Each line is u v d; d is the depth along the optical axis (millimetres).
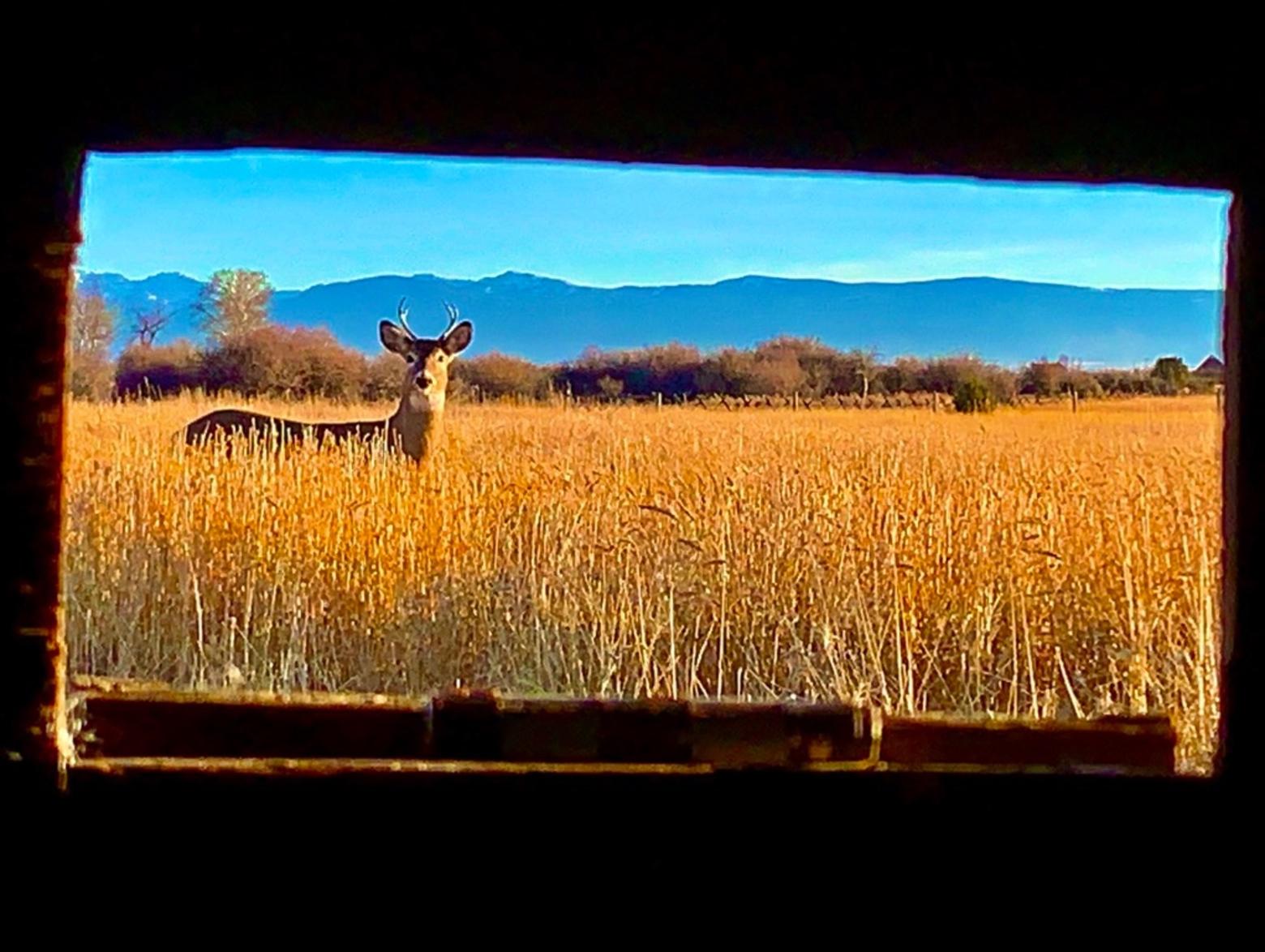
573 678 5754
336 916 1432
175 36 1371
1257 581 1452
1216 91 1458
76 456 7438
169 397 13086
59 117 1375
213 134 1448
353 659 6059
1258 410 1462
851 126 1494
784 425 10398
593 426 10617
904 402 14188
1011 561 6000
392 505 6672
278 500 6547
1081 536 6191
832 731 1990
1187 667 5281
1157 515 6410
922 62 1440
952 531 6223
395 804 1447
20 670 1364
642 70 1436
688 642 6102
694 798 1471
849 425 11000
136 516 6551
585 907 1456
